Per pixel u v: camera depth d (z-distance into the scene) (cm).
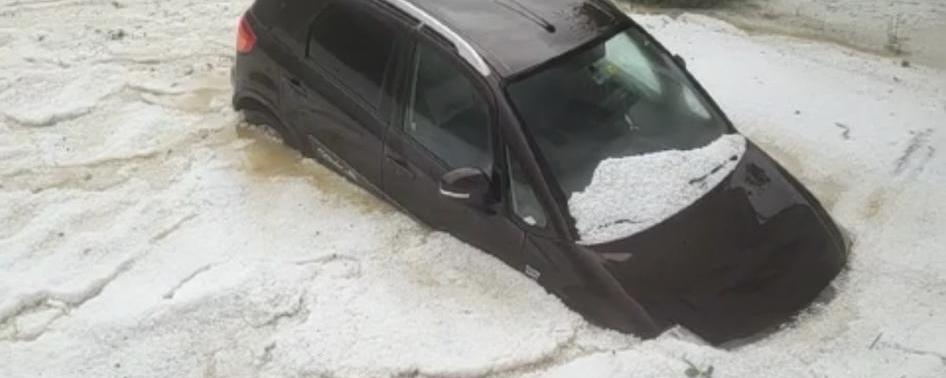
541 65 547
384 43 592
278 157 700
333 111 631
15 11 931
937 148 711
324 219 631
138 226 630
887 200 653
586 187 532
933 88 804
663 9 987
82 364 523
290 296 562
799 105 769
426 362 515
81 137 731
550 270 535
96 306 562
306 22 648
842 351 515
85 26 902
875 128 735
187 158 702
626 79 577
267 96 689
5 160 701
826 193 664
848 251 589
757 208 543
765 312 520
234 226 627
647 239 516
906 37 935
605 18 595
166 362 524
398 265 585
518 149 529
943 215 634
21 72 810
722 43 884
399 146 591
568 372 504
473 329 534
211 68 830
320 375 514
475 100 546
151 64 834
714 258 519
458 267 578
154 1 970
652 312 507
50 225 631
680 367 495
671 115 579
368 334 534
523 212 539
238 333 542
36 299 568
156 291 571
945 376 496
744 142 583
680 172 543
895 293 560
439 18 568
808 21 974
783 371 499
